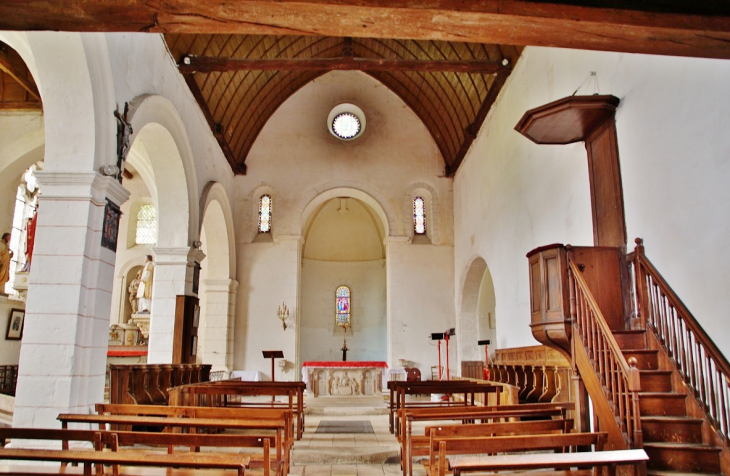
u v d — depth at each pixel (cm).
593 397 601
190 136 1248
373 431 996
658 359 636
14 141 1368
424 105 1794
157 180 1184
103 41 767
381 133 1869
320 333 2298
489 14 389
